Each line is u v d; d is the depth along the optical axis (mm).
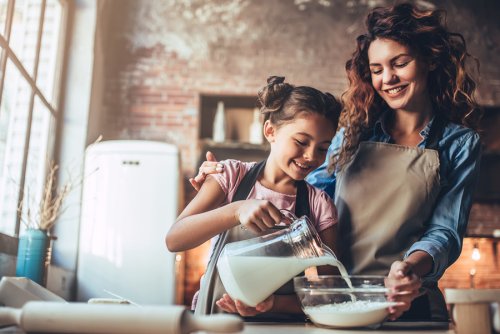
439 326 937
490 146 4625
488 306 713
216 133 4414
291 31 4676
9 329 709
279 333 734
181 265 4051
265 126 1213
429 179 1307
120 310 617
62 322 618
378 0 4734
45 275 2252
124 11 4613
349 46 4668
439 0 4766
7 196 2523
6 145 2490
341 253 1305
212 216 1031
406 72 1349
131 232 3334
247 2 4699
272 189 1187
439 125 1450
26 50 2809
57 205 2781
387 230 1282
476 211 4547
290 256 938
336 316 862
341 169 1400
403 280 871
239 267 936
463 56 1464
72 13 3791
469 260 4469
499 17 4785
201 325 604
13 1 2531
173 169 3424
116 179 3389
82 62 3742
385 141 1473
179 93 4539
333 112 1137
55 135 3525
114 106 4465
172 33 4625
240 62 4613
